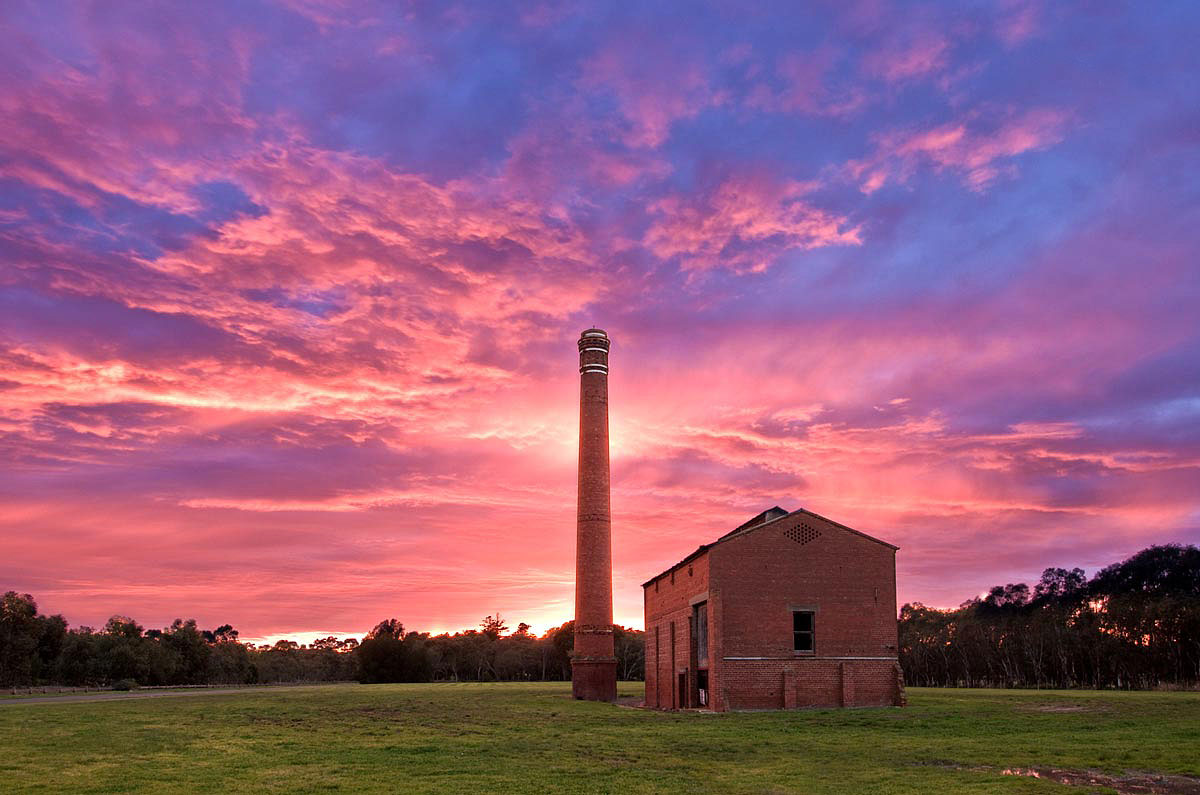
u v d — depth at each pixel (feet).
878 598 176.14
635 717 153.17
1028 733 113.29
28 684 358.23
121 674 413.80
